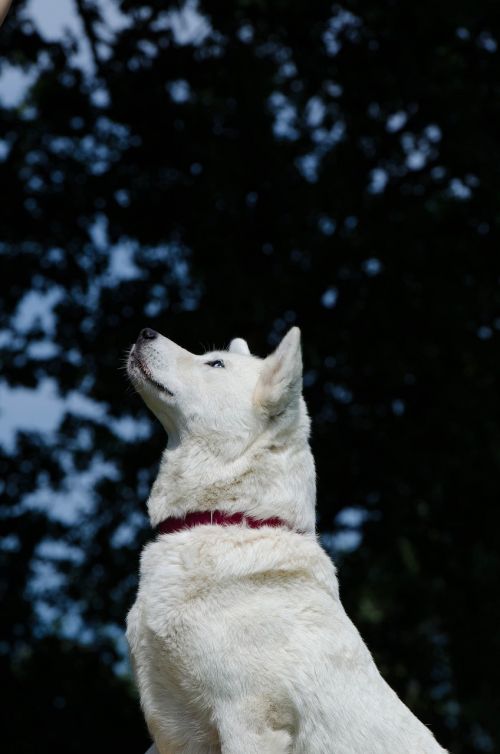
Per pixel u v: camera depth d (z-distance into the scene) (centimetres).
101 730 1553
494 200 1500
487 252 1539
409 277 1514
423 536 1619
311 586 566
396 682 1680
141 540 1559
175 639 548
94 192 1507
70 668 1580
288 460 603
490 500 1588
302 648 543
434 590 1700
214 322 1364
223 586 554
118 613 1573
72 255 1545
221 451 601
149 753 592
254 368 624
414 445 1523
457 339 1517
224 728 538
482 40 1545
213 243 1454
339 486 1530
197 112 1471
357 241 1490
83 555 1594
